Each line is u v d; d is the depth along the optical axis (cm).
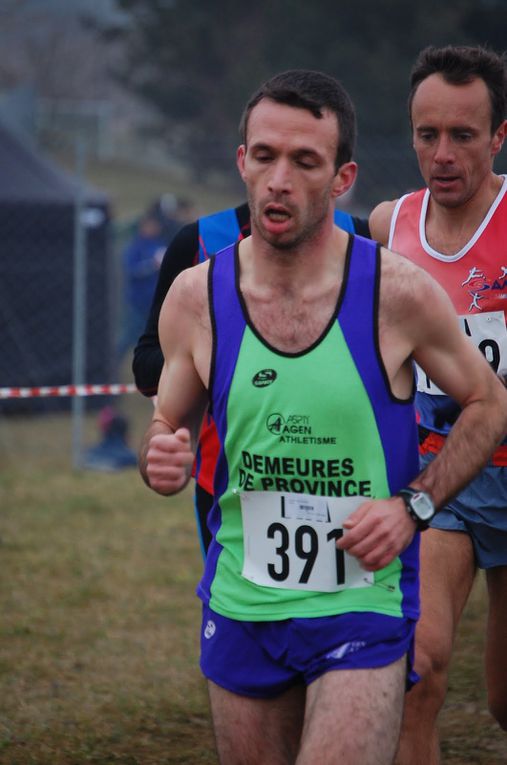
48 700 1508
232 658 870
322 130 812
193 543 2341
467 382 840
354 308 817
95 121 11019
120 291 4425
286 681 856
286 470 830
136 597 1969
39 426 3662
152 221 4134
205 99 10050
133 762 1310
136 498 2733
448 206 1119
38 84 12100
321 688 823
